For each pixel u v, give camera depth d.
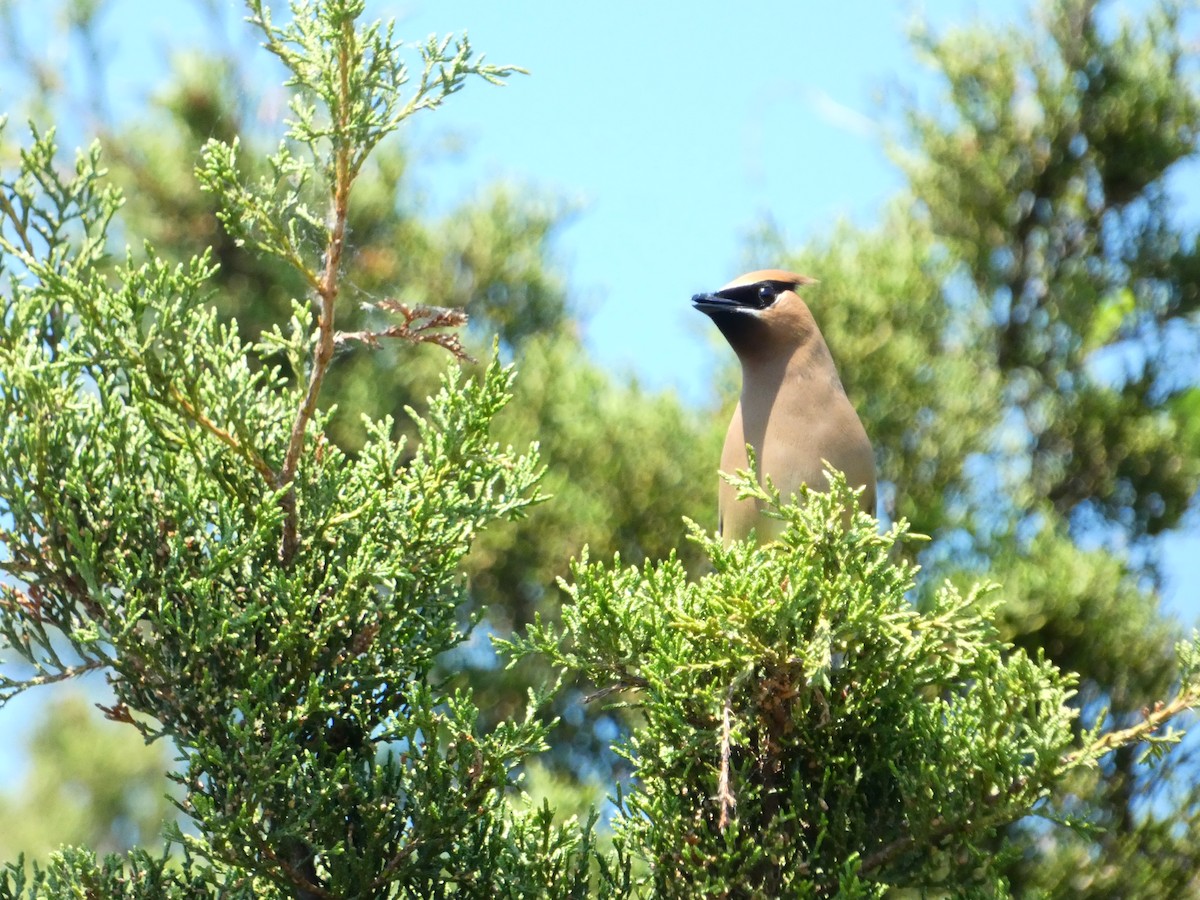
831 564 8.09
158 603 7.87
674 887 8.11
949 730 8.28
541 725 7.80
